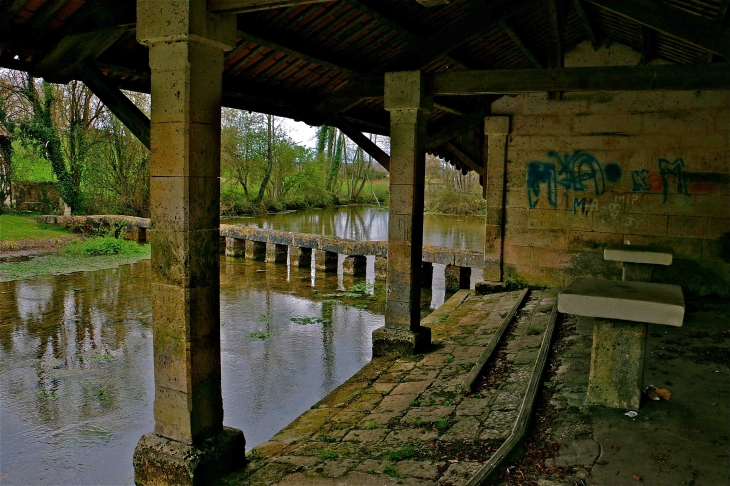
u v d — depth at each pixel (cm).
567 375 507
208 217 379
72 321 932
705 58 738
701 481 317
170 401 380
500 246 959
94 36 466
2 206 2239
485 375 554
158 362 384
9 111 2172
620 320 416
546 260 929
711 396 437
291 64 699
